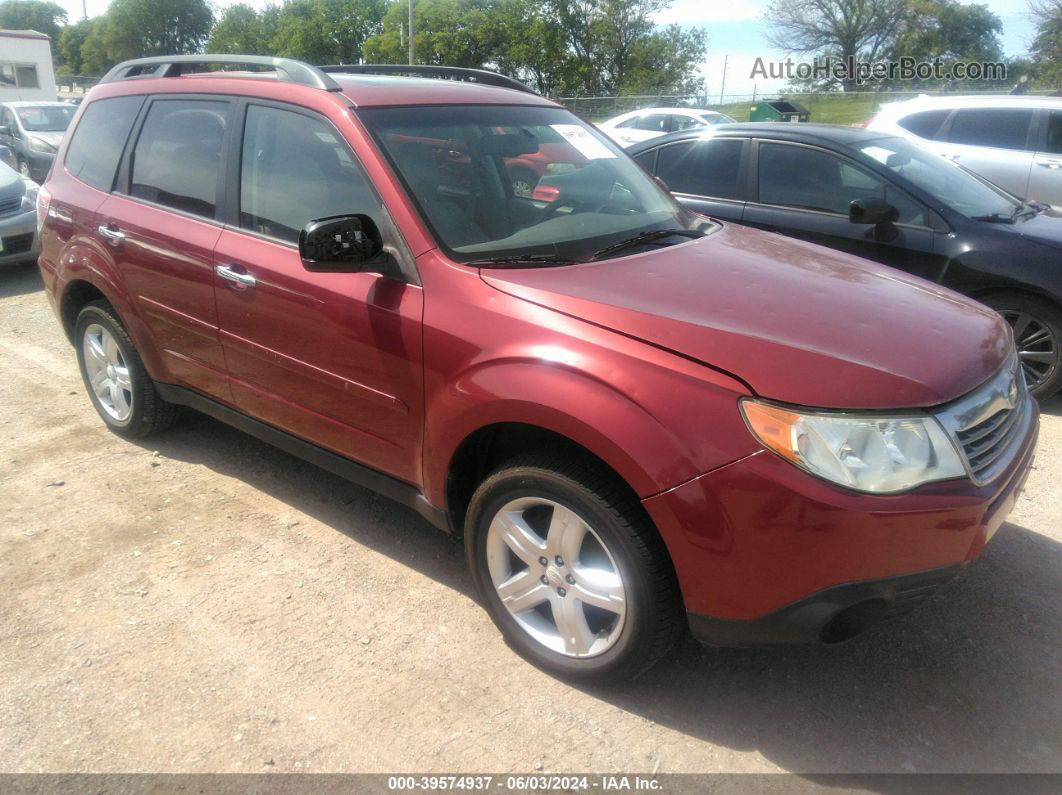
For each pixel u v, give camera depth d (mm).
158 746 2506
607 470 2545
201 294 3625
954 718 2654
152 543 3574
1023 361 5160
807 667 2883
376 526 3742
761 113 29406
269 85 3551
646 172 3994
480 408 2668
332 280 3111
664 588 2484
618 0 56344
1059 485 4152
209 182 3689
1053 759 2494
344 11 64688
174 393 4098
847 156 5602
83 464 4285
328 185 3229
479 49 57906
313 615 3117
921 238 5262
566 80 57750
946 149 8844
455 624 3080
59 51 91312
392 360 2943
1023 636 3033
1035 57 36625
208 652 2908
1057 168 8227
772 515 2246
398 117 3305
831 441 2248
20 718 2604
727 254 3221
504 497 2754
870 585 2262
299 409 3396
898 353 2473
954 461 2338
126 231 3963
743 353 2400
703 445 2307
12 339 6395
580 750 2520
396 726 2594
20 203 8281
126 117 4230
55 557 3459
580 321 2578
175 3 75625
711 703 2713
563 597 2701
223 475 4188
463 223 3047
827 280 3012
